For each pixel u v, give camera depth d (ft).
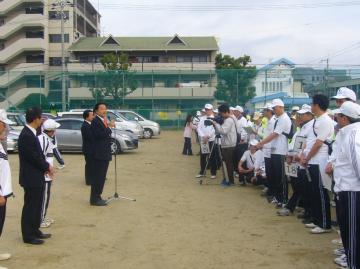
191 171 35.94
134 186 28.94
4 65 128.98
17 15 128.77
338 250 15.21
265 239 17.13
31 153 16.16
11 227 18.99
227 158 28.45
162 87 109.60
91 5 154.20
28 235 16.65
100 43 128.47
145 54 128.36
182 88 108.68
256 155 26.96
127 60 116.57
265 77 94.89
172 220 20.12
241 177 28.91
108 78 102.37
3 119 14.15
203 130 31.91
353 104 12.91
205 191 27.07
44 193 17.56
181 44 127.24
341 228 13.21
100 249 16.08
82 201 24.09
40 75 105.91
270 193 24.04
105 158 22.98
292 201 20.90
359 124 12.78
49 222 19.13
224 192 26.68
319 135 17.47
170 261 14.78
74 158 43.24
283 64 98.63
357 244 12.83
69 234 17.94
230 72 95.81
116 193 24.67
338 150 13.19
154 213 21.44
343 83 84.17
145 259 14.99
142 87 109.60
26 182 16.44
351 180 12.84
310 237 17.35
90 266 14.38
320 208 17.80
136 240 17.13
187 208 22.52
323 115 17.61
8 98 108.58
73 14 130.52
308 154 17.75
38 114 16.29
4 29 126.93
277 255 15.29
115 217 20.66
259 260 14.82
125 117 71.36
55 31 129.70
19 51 125.90
